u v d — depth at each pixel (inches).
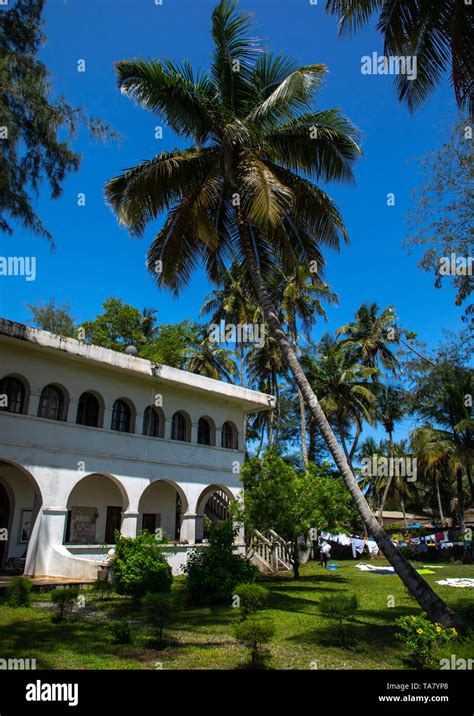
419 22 362.3
